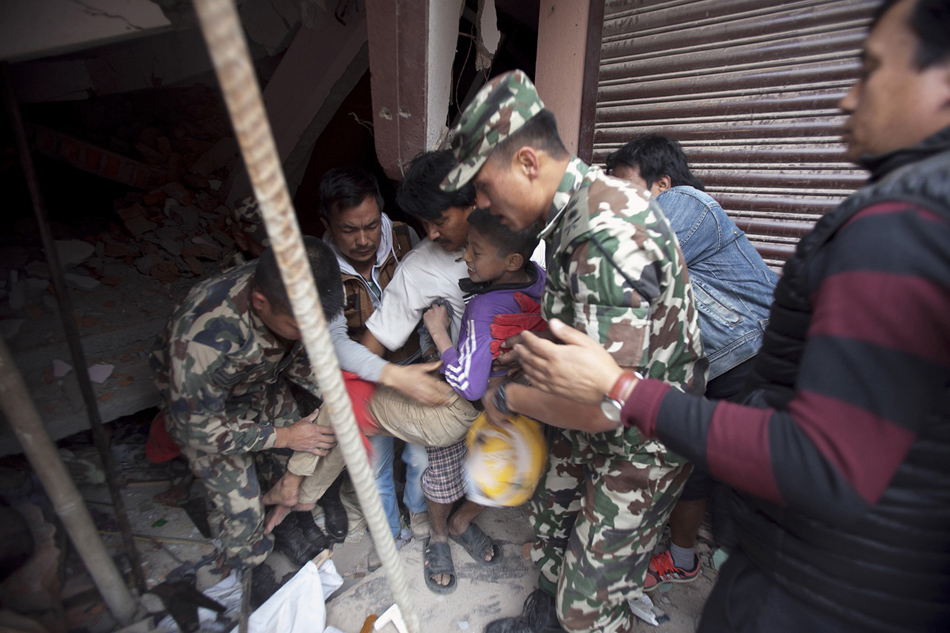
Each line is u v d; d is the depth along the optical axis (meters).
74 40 1.21
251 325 1.42
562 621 1.50
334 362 0.75
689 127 2.09
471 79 3.22
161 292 2.56
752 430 0.71
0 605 1.34
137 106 3.11
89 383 1.51
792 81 1.89
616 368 0.91
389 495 2.00
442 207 1.43
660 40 2.03
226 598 1.76
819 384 0.64
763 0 1.85
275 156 0.59
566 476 1.60
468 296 1.60
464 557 2.04
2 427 1.64
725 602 0.94
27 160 1.31
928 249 0.57
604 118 2.23
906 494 0.69
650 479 1.32
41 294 2.29
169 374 1.39
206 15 0.49
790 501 0.68
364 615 1.80
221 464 1.58
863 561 0.75
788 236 2.04
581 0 2.09
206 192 3.21
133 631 1.56
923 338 0.58
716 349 1.69
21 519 1.45
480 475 1.68
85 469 2.17
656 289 1.05
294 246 0.65
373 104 2.01
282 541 2.01
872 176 0.75
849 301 0.62
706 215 1.64
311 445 1.66
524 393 1.27
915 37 0.63
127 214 2.81
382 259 1.84
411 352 1.92
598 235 1.02
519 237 1.33
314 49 2.56
